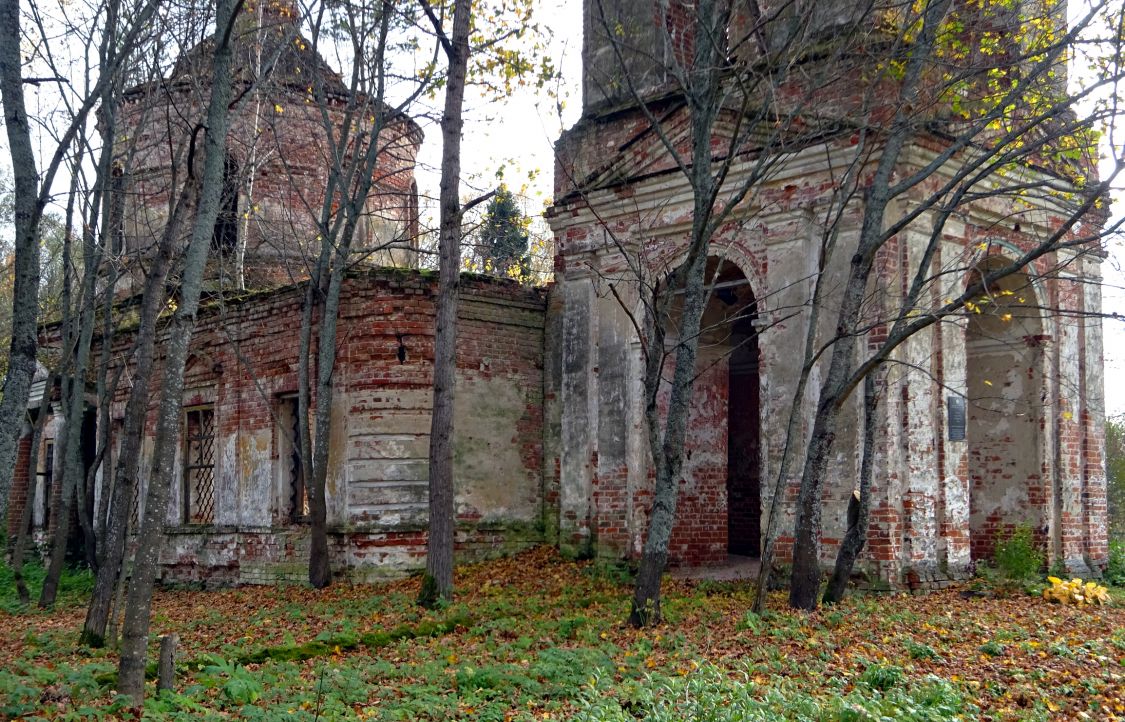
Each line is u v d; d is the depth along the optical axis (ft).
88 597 54.08
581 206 51.34
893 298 40.29
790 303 42.88
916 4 40.73
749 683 25.49
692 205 46.93
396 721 23.38
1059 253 48.88
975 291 31.71
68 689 26.53
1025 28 42.14
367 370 49.44
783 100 44.73
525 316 54.85
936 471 41.98
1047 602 39.78
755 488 57.62
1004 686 26.32
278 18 53.83
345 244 47.37
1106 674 27.14
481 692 26.37
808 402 42.19
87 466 70.13
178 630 40.06
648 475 48.67
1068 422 48.65
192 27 43.06
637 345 49.03
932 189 41.86
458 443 51.52
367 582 48.37
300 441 49.39
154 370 61.98
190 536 58.59
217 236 65.67
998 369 49.62
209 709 25.04
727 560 53.57
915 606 37.22
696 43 35.88
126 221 62.28
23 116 27.99
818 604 36.94
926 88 40.86
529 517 53.88
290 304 53.47
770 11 49.73
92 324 49.01
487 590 44.60
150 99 46.52
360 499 48.96
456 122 40.01
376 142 48.24
